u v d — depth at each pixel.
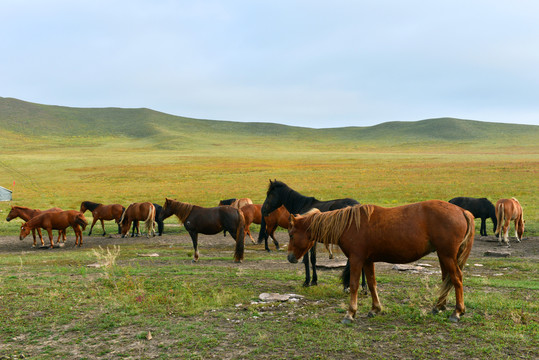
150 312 7.13
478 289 8.64
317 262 12.05
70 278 10.00
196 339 5.79
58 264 12.77
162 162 88.88
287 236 20.06
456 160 84.50
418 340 5.54
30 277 10.12
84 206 21.95
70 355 5.39
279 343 5.56
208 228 12.88
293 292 8.42
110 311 7.18
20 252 16.97
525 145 140.62
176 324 6.44
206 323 6.48
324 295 8.07
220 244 18.23
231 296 7.98
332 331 5.95
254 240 19.05
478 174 55.09
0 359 5.25
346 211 6.47
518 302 7.29
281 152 127.31
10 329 6.32
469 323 6.15
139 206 20.72
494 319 6.30
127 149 141.25
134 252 15.74
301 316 6.68
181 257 14.11
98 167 78.44
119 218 21.77
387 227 6.18
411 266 11.59
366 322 6.33
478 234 19.77
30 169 75.31
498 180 47.44
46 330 6.30
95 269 11.41
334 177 57.84
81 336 6.05
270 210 10.72
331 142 192.75
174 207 13.00
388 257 6.36
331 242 6.69
